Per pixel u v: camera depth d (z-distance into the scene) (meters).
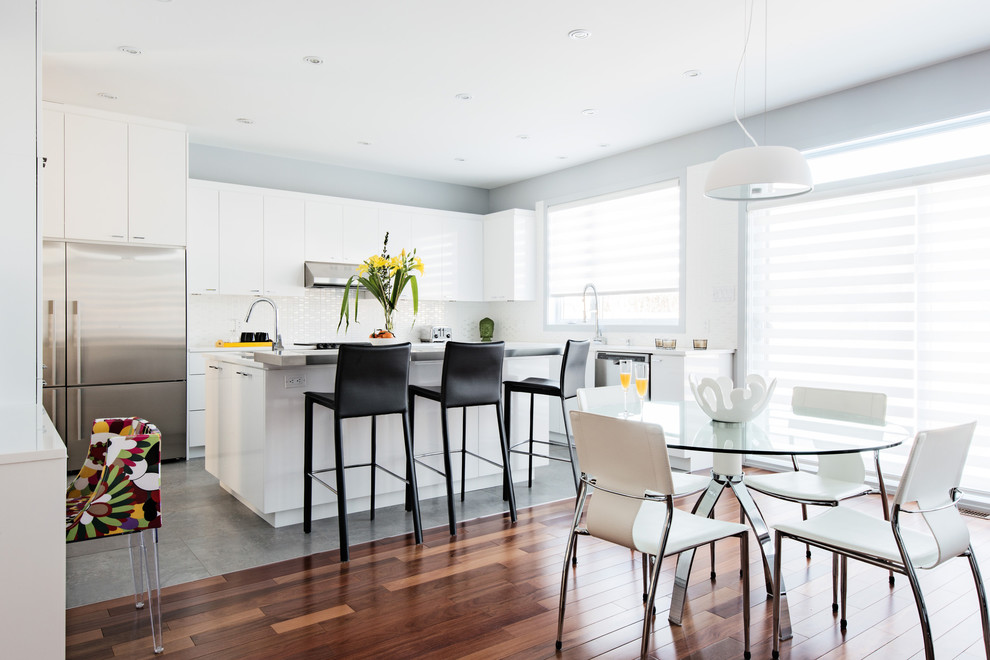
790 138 4.62
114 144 4.79
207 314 5.68
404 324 6.96
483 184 7.34
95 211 4.72
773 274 4.78
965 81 3.76
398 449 3.71
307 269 5.89
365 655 2.07
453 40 3.57
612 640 2.18
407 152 5.91
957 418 3.85
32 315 2.49
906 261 4.06
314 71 4.00
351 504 3.59
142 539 2.34
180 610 2.39
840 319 4.39
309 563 2.86
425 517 3.54
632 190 5.82
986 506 3.69
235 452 3.68
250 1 3.14
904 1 3.13
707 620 2.33
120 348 4.82
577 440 2.17
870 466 4.27
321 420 3.42
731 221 5.00
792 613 2.41
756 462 4.89
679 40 3.57
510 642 2.16
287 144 5.64
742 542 2.10
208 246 5.42
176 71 4.00
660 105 4.62
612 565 2.87
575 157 6.10
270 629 2.24
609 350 5.26
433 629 2.25
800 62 3.86
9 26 2.48
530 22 3.36
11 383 2.46
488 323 7.39
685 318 5.34
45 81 4.15
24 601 1.62
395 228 6.51
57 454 1.66
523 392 4.27
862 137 4.23
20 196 2.48
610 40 3.57
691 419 2.65
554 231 6.72
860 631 2.26
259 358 3.27
